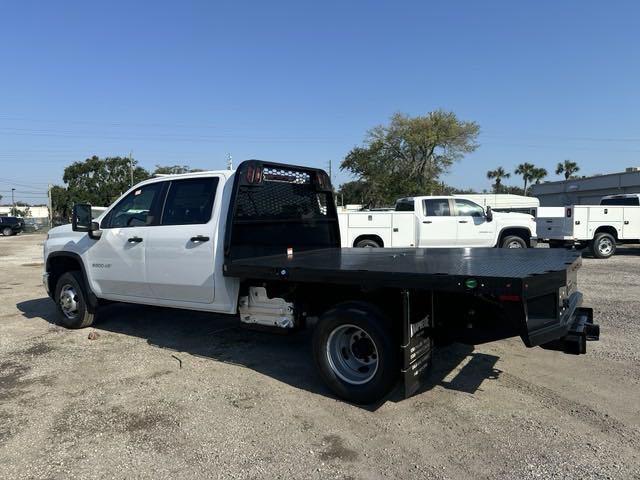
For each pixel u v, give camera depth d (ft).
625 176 132.05
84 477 10.66
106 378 16.63
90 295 22.24
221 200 17.58
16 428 13.03
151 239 19.29
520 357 17.98
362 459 11.19
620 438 11.91
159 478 10.57
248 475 10.63
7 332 23.07
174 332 22.43
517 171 257.75
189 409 14.05
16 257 66.18
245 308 17.19
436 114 172.55
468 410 13.62
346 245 43.06
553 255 18.52
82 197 205.77
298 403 14.35
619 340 19.86
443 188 185.37
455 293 13.57
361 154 180.55
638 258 50.62
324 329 14.47
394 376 13.43
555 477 10.30
